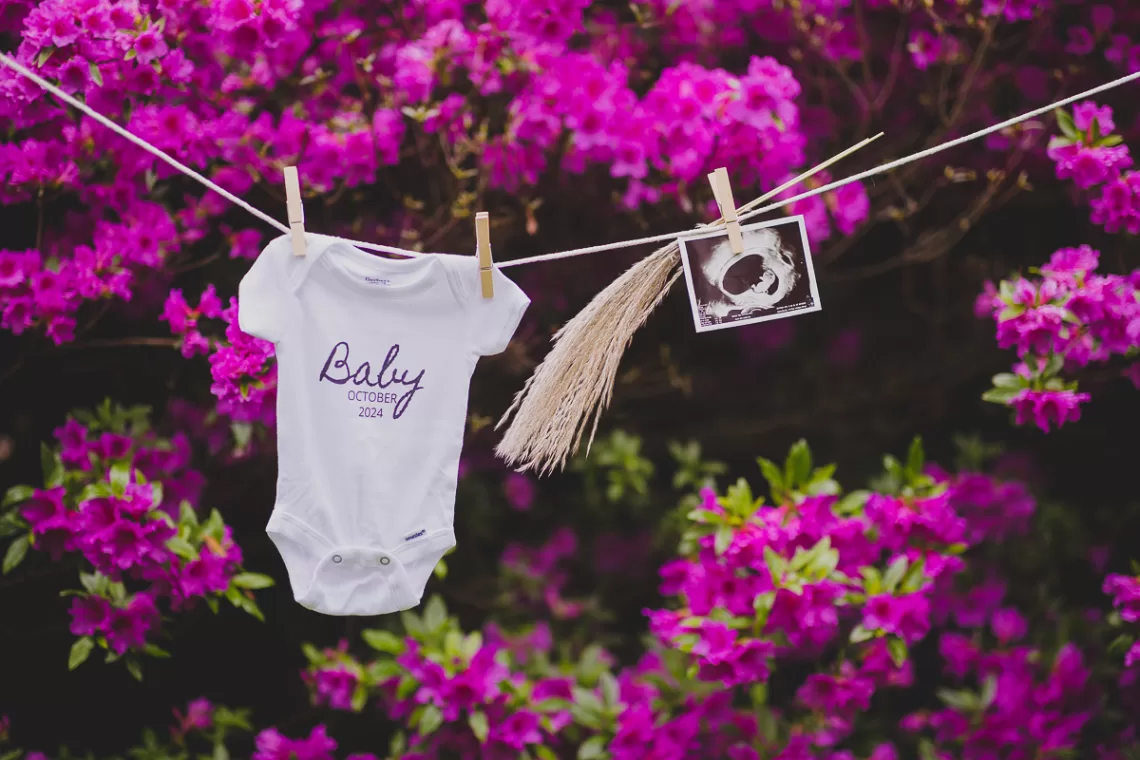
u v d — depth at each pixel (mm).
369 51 2705
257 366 2348
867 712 3404
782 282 1979
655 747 2809
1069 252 2510
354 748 3271
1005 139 3041
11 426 2990
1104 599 3381
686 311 3600
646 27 2922
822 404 3736
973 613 3096
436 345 2057
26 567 2959
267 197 2965
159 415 3049
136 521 2484
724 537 2629
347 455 2039
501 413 3303
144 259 2516
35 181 2408
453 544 2090
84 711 3150
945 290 3693
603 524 3680
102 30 2293
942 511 2713
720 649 2555
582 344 2102
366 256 2025
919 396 3668
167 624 3205
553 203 3205
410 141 3035
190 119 2451
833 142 3311
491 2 2529
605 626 3586
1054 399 2498
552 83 2539
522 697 2832
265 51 2537
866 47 3027
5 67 2271
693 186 2727
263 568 3314
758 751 2875
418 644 2834
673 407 3740
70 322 2463
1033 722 2930
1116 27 2963
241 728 3082
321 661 2895
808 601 2518
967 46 3029
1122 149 2471
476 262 2033
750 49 3230
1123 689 3119
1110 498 3555
